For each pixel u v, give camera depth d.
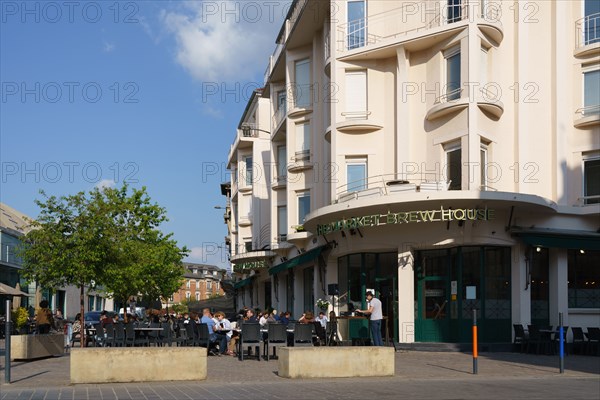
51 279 23.53
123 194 39.56
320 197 29.53
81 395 10.52
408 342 22.92
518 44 24.03
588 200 23.91
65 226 23.25
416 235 23.08
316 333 21.95
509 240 22.61
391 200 21.89
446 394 10.81
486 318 22.50
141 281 35.09
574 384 12.48
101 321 25.55
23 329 36.75
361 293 25.06
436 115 23.55
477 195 21.12
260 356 18.30
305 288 33.56
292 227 30.61
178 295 140.88
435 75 24.11
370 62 25.91
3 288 38.19
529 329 21.30
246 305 51.72
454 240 22.44
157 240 41.97
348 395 10.57
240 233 46.69
